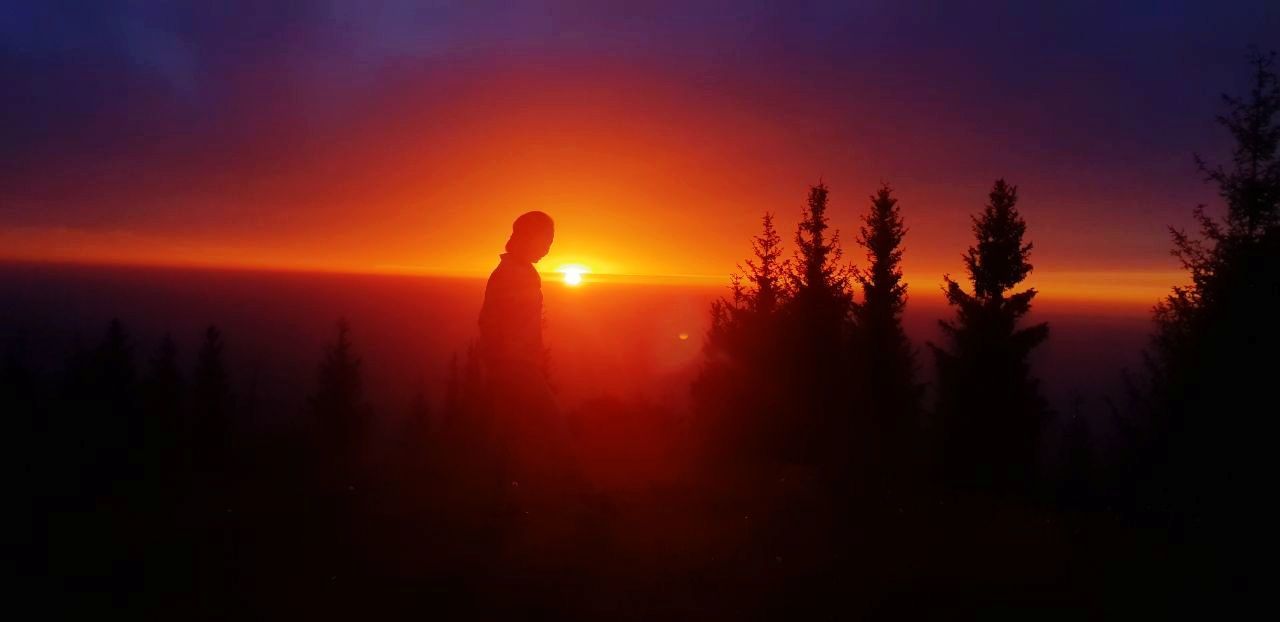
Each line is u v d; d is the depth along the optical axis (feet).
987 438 90.58
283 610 14.65
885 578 17.35
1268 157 53.16
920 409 99.81
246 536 19.13
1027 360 93.45
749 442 60.18
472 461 26.89
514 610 14.88
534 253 22.54
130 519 20.63
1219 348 43.70
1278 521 23.11
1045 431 89.40
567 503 21.57
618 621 14.55
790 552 19.16
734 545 19.45
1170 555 19.85
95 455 41.19
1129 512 28.91
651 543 19.22
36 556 17.56
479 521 20.25
